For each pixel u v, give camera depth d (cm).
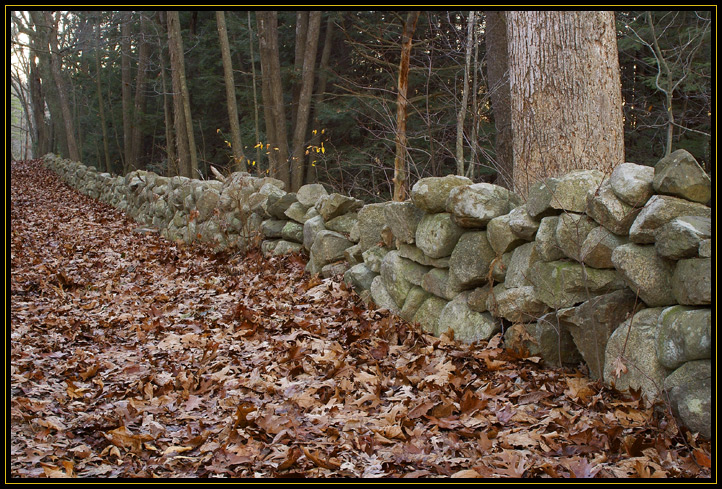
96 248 925
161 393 370
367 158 1321
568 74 496
